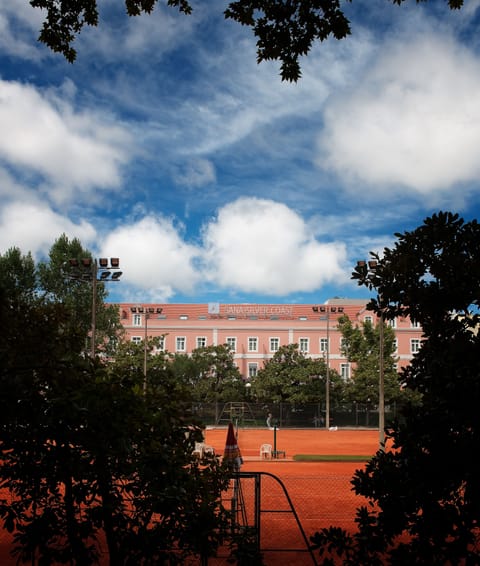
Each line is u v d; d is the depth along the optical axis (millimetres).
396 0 6461
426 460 4750
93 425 5078
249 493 15320
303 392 50781
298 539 10828
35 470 5238
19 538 5332
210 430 45312
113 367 5918
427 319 5465
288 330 65938
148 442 5473
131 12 7473
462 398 4590
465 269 5141
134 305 67062
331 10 6438
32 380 4973
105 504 5238
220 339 65938
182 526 5609
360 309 67500
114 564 5445
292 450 30219
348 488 16156
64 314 5328
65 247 49125
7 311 5070
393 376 48156
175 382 5902
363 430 46062
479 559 4645
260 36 6707
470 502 4746
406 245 5594
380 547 5082
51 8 7219
